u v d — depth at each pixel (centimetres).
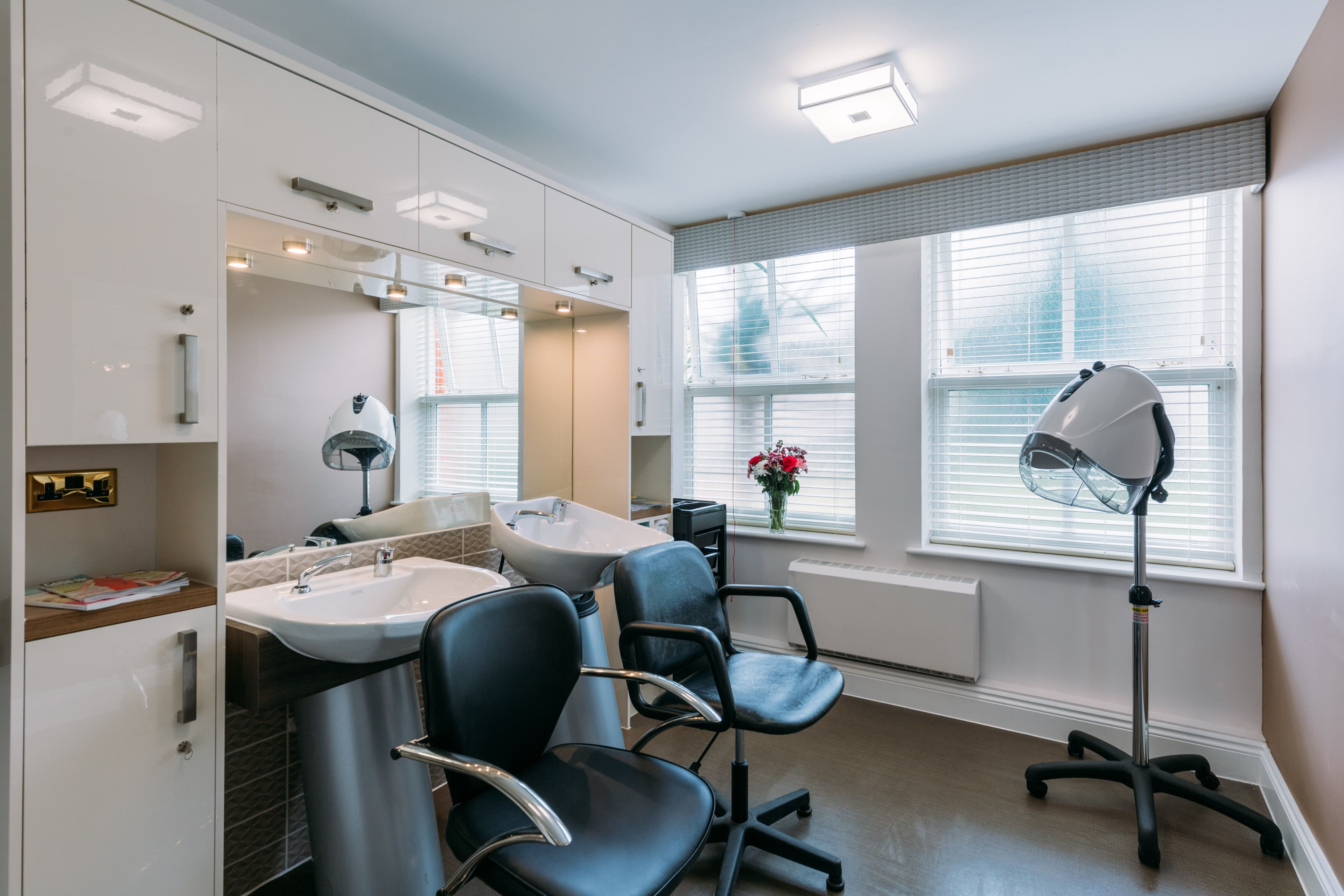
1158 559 258
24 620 113
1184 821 204
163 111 128
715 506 327
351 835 155
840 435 330
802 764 238
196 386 132
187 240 132
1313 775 175
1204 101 217
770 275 348
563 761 142
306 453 193
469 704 123
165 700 131
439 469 233
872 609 290
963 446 296
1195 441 252
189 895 134
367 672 157
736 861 171
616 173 279
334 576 186
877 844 192
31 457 140
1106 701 255
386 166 172
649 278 283
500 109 223
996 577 277
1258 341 229
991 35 181
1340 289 153
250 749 174
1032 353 281
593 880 106
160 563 156
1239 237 237
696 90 211
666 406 298
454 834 120
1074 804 212
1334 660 159
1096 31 178
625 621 166
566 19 173
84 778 120
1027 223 279
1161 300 256
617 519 256
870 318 304
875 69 195
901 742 255
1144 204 245
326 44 185
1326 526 164
